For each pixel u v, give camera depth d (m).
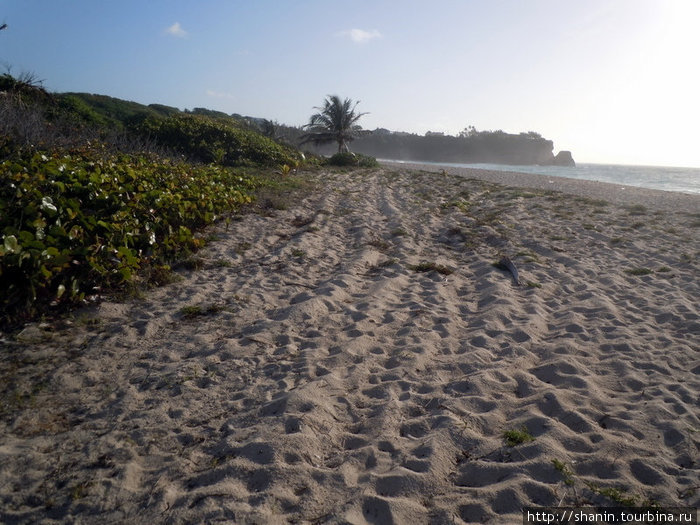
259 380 4.04
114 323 4.98
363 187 15.79
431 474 2.88
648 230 9.71
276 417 3.45
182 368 4.15
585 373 4.14
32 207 5.35
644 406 3.63
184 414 3.53
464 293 6.32
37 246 4.89
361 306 5.68
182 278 6.39
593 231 9.59
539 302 5.89
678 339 4.87
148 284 5.99
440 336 4.93
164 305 5.51
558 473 2.88
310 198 12.72
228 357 4.41
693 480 2.81
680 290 6.32
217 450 3.14
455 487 2.82
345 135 37.03
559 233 9.51
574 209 11.91
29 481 2.80
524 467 2.93
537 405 3.65
